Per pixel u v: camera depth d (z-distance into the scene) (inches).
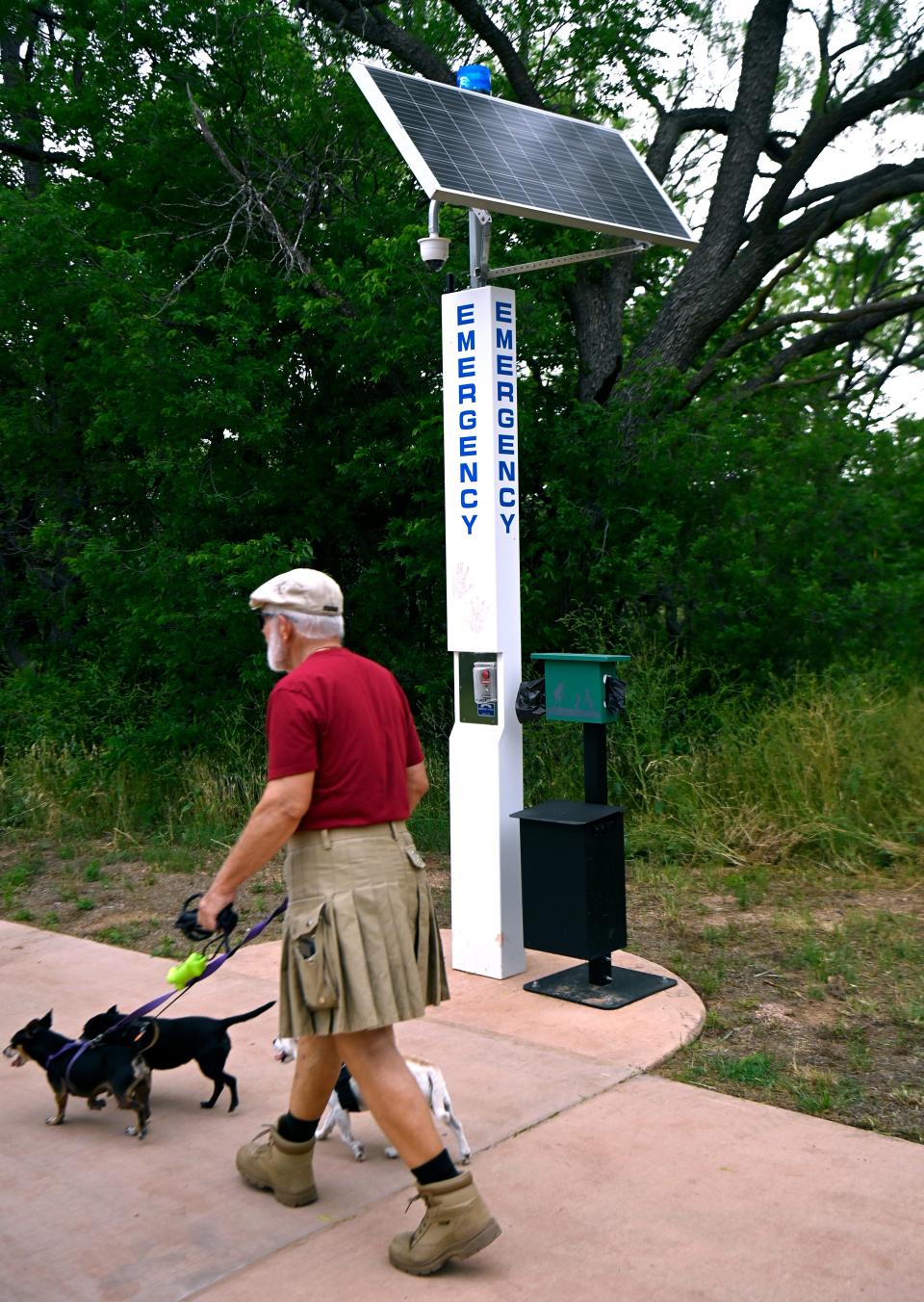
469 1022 183.6
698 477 393.7
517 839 205.9
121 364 372.2
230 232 400.8
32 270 383.2
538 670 396.2
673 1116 149.3
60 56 438.0
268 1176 130.0
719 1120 148.2
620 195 237.9
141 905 269.4
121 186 429.7
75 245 387.2
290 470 403.2
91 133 428.1
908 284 729.6
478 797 204.2
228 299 382.6
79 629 470.3
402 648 410.3
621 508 394.0
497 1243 120.6
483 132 223.8
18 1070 172.9
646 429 399.2
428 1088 138.2
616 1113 150.4
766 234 498.3
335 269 374.9
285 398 403.9
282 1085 163.3
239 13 409.7
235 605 363.9
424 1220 115.6
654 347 480.4
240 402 367.9
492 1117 149.4
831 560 406.6
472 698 206.5
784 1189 130.0
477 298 202.1
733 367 622.2
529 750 352.2
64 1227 126.0
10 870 304.2
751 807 299.3
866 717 319.9
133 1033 147.9
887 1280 112.3
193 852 318.7
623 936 195.3
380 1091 113.7
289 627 122.6
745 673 382.9
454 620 205.9
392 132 204.4
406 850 118.5
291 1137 127.5
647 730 329.7
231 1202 130.5
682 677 369.1
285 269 410.0
